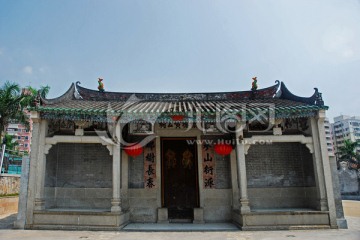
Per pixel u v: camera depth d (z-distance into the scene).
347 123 100.31
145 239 10.87
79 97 17.98
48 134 13.84
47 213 12.86
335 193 13.14
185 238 11.08
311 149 13.41
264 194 15.01
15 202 20.25
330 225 12.54
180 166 16.11
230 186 15.20
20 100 25.72
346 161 56.94
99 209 14.35
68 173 15.20
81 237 11.12
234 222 14.25
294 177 15.22
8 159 25.50
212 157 15.61
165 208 14.92
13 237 11.02
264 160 15.39
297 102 15.42
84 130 14.21
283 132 14.34
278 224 12.67
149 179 15.34
